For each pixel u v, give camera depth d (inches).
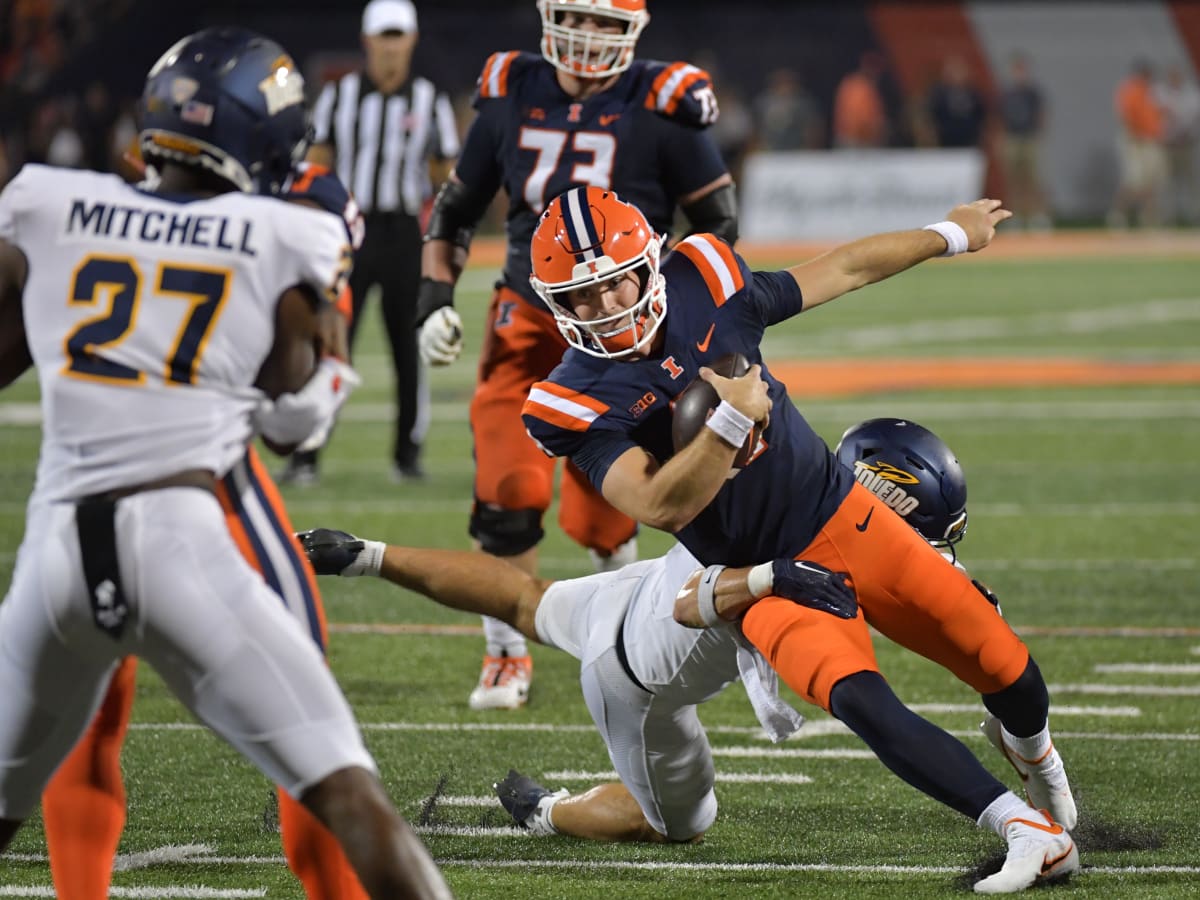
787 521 456.4
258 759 353.4
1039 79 3555.6
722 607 447.8
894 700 442.3
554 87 660.1
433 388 1658.5
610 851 510.0
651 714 478.0
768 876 483.2
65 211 363.3
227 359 358.6
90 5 3358.8
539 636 501.4
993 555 940.6
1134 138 3346.5
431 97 1101.7
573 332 443.8
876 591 458.6
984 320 2113.7
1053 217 3587.6
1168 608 825.5
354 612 843.4
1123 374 1630.2
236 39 378.3
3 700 361.1
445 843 518.0
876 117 3309.5
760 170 3137.3
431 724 653.9
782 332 2032.5
